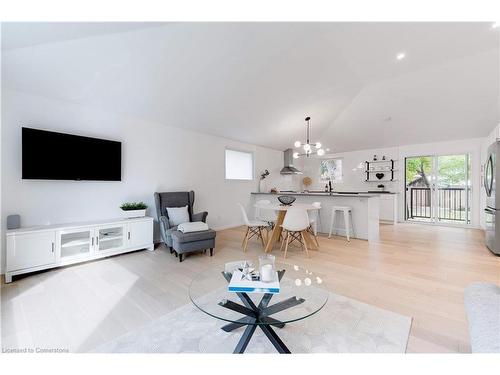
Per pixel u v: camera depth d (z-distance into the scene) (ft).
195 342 5.31
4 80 9.05
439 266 9.98
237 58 10.36
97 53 8.69
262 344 5.24
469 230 17.79
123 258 11.37
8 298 7.38
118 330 5.76
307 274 7.02
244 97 13.67
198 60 10.04
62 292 7.78
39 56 8.41
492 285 4.80
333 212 15.70
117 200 12.69
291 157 24.52
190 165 16.38
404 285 8.17
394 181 22.56
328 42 10.28
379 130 20.33
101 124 12.11
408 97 15.81
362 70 12.96
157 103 12.54
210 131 17.07
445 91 14.55
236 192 19.98
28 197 9.94
